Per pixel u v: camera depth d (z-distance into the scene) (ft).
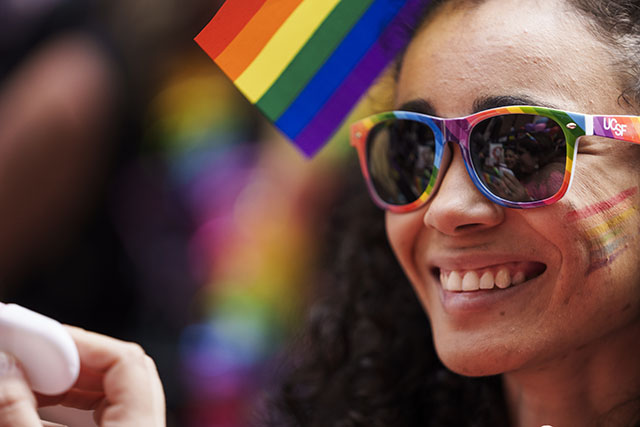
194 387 9.23
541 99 4.59
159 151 9.10
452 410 6.17
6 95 8.17
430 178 4.97
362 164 5.47
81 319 8.34
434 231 5.06
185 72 9.43
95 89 8.03
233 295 10.21
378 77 5.38
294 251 10.05
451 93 4.81
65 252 8.21
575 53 4.62
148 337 8.89
